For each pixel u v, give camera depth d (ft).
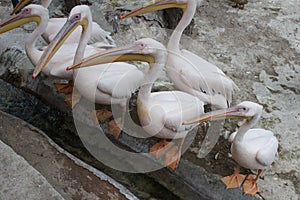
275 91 15.15
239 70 16.19
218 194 10.91
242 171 11.70
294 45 17.72
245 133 10.58
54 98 13.50
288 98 14.80
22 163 9.89
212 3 20.25
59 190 10.32
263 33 18.38
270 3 20.44
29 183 9.54
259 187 11.42
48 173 10.70
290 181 11.66
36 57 13.29
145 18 17.43
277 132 13.28
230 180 11.13
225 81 12.87
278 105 14.43
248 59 16.81
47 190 9.45
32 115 13.74
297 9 20.06
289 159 12.33
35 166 10.85
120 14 17.81
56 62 12.91
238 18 19.29
